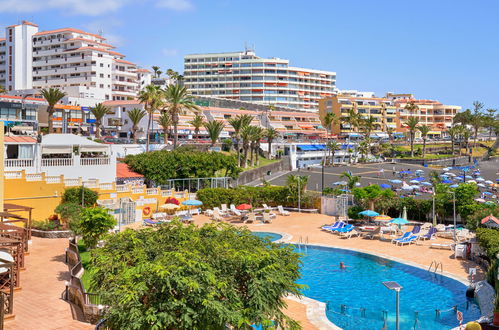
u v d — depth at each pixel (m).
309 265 33.75
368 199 50.62
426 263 33.47
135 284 14.17
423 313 23.42
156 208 52.03
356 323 22.62
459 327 21.30
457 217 48.31
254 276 15.79
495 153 153.75
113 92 141.75
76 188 45.38
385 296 26.86
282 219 52.75
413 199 51.28
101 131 113.25
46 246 35.78
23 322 20.17
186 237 17.58
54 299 23.50
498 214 39.59
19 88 143.88
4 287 22.11
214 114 131.38
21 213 42.38
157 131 110.62
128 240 17.53
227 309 14.35
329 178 95.62
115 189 48.81
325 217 54.03
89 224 32.25
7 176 42.12
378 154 139.88
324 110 169.88
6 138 46.44
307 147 129.00
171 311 13.91
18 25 144.38
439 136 184.12
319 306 24.61
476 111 167.25
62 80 139.75
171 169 64.38
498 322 19.44
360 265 33.69
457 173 105.94
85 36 147.50
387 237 42.09
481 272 30.75
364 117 167.25
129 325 13.59
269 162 108.06
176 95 86.44
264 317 14.96
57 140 48.69
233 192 58.22
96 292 16.59
